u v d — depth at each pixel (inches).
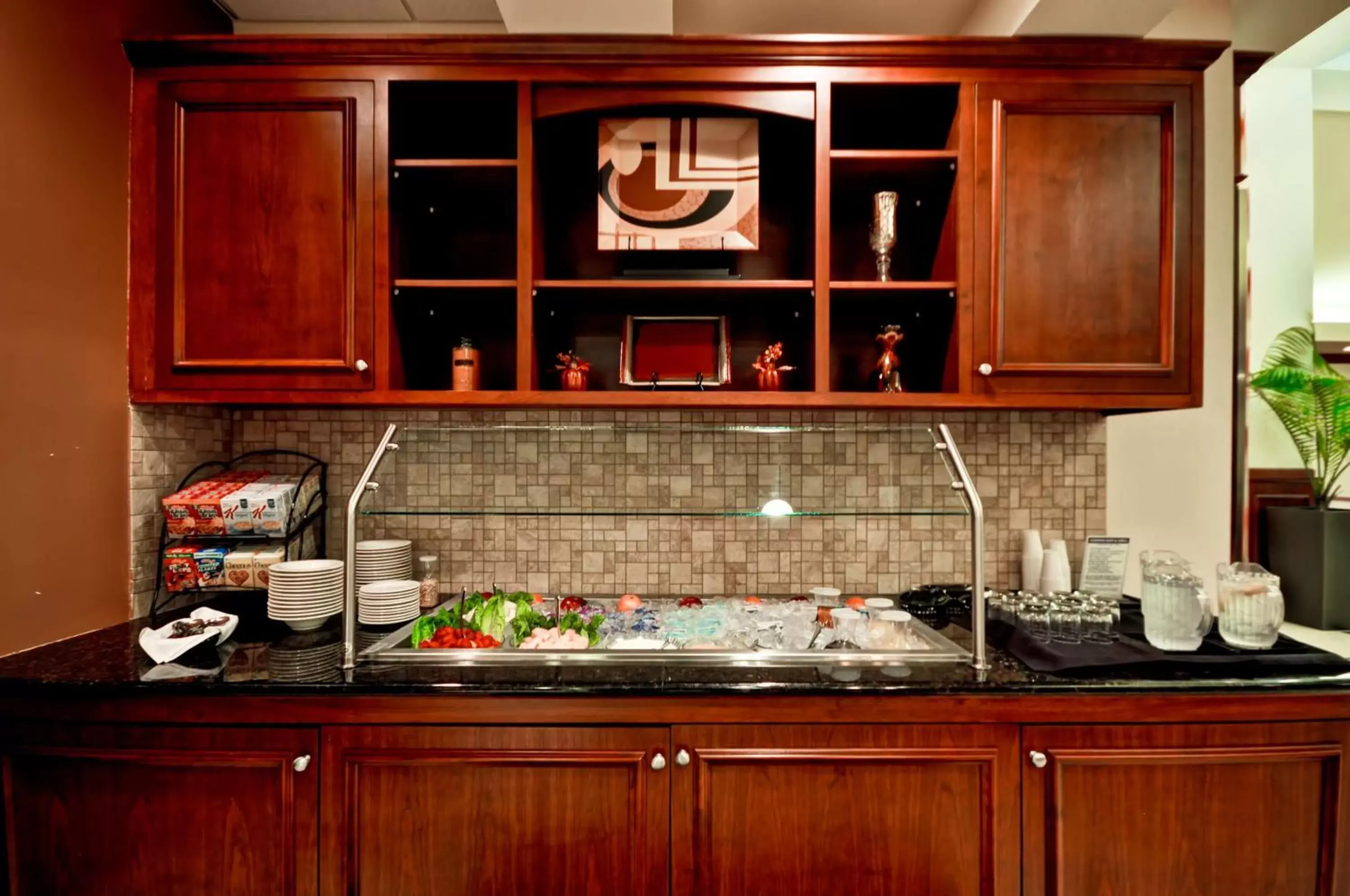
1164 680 47.4
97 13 58.0
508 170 64.5
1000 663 51.6
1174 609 53.1
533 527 74.5
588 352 75.7
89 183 57.4
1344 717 47.9
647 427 61.5
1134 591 74.8
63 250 55.0
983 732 47.4
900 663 51.0
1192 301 61.4
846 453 74.6
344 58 61.4
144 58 61.6
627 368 71.1
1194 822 47.5
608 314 74.7
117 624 60.7
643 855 47.0
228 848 47.1
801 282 62.9
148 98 61.9
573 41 60.2
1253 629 53.5
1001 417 75.1
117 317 60.5
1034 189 61.6
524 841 47.1
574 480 74.8
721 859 47.0
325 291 61.6
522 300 62.3
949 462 54.7
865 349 75.6
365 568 67.1
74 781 47.3
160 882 47.0
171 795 47.1
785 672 49.8
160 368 61.5
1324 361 80.9
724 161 67.0
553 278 74.8
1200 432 75.8
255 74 61.5
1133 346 61.4
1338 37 75.1
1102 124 61.5
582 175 75.4
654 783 47.2
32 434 52.6
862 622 57.7
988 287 61.6
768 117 66.8
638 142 67.1
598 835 47.2
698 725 47.3
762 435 74.9
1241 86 76.7
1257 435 81.7
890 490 74.2
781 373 74.5
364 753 46.9
